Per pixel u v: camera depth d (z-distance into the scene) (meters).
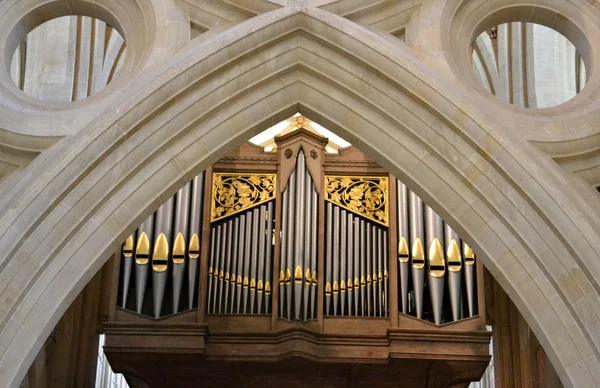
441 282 16.45
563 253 12.09
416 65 12.75
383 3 13.41
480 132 12.46
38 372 15.48
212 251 16.67
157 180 12.64
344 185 17.06
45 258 12.06
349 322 16.20
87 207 12.32
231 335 16.06
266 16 13.02
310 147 17.17
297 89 13.19
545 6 13.54
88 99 12.98
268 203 16.95
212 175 17.08
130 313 16.12
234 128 12.96
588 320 11.83
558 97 18.80
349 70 12.99
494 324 17.19
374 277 16.52
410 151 12.77
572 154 12.60
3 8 13.28
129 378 16.59
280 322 16.16
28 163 12.63
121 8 13.59
